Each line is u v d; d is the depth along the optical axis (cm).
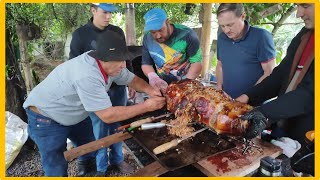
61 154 249
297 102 159
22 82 374
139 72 334
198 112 200
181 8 540
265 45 235
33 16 377
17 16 345
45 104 222
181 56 267
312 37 174
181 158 162
